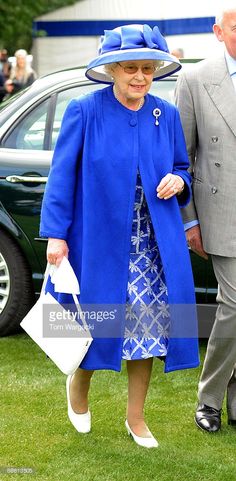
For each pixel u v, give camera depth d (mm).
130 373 4609
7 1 26391
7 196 6391
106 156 4277
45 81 6629
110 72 4336
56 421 5004
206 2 20031
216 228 4637
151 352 4383
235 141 4574
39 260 6430
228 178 4590
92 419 5020
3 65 21391
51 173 4355
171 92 6281
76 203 4383
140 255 4383
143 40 4266
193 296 4430
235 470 4391
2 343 6570
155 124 4379
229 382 4953
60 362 4305
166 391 5562
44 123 6465
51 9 23703
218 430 4891
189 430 4910
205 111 4613
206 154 4652
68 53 23859
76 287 4273
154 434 4848
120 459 4469
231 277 4648
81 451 4578
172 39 20750
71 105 4332
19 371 5934
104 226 4305
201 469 4391
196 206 4734
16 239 6445
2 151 6461
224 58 4641
